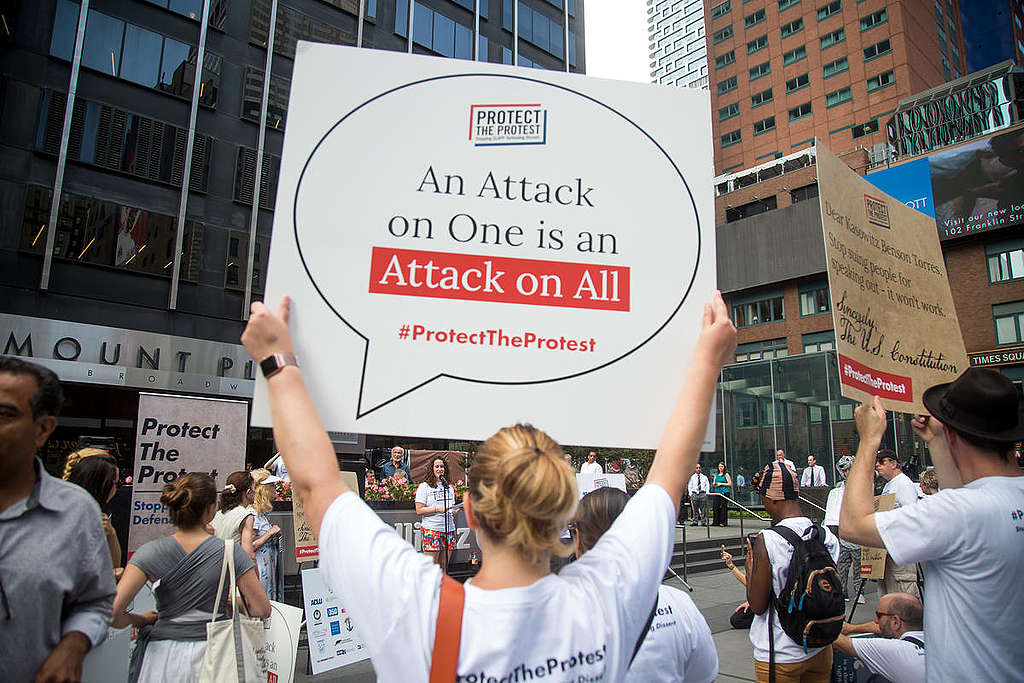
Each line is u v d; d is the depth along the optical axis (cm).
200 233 1823
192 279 1792
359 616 105
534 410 155
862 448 200
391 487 860
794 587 261
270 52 2014
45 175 1605
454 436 151
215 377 1789
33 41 1623
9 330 1508
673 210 171
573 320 161
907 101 3197
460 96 170
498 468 110
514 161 168
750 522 1722
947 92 3081
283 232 154
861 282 207
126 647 332
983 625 171
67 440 1648
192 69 1861
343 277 154
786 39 4875
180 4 1859
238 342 1850
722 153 5184
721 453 2186
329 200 158
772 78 4925
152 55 1797
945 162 2838
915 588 541
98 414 1703
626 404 159
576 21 3089
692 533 1377
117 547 341
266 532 552
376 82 167
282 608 340
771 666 268
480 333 157
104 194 1683
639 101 176
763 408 2130
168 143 1798
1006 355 2647
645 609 114
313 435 120
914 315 223
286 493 724
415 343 154
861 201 216
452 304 158
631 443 157
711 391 139
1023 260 2662
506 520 106
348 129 163
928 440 226
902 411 210
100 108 1697
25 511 173
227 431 492
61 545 174
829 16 4672
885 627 304
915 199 2909
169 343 1727
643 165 172
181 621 273
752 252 3531
